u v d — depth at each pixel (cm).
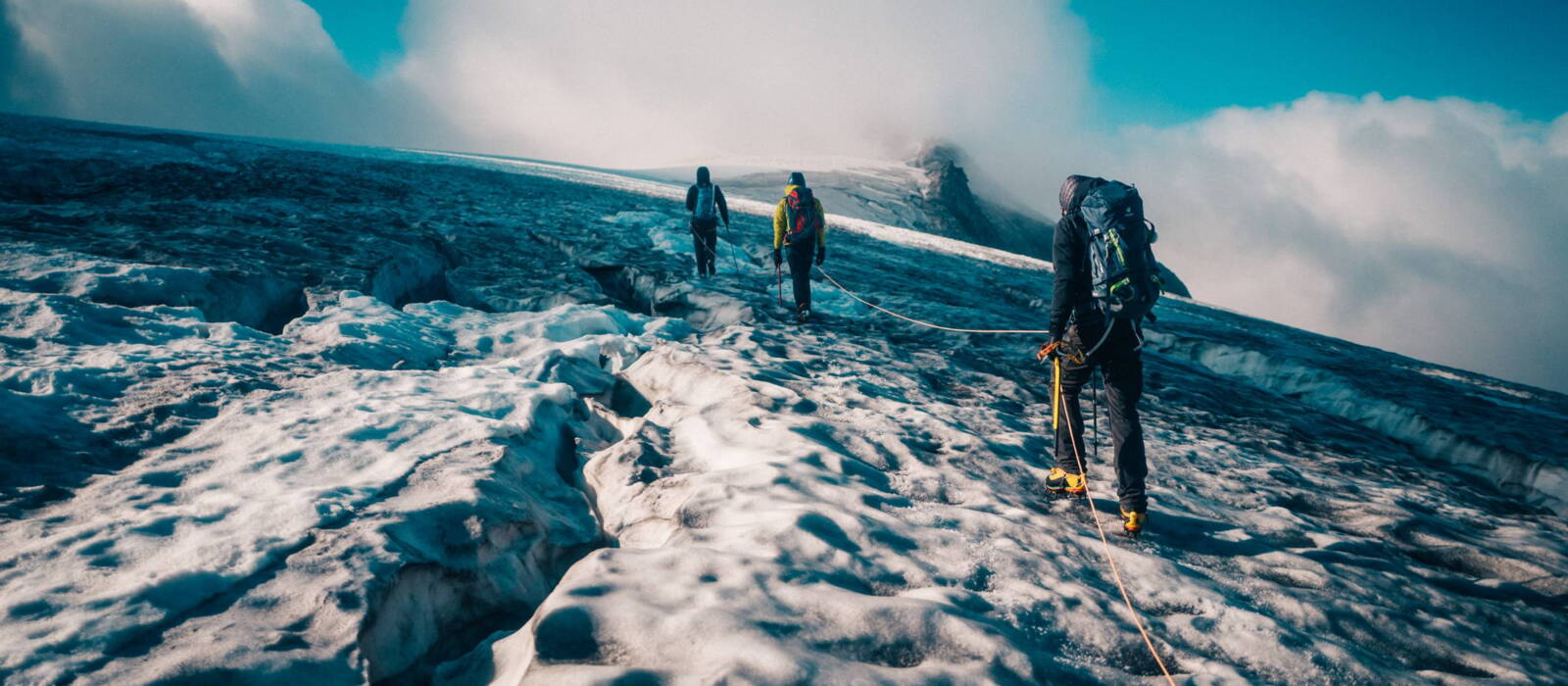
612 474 366
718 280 1069
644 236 1434
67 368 364
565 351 582
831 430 429
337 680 186
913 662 206
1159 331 1183
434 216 1330
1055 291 344
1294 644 245
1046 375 757
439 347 576
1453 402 827
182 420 343
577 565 243
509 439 366
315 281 666
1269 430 653
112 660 177
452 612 251
